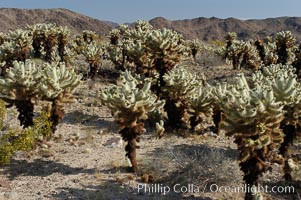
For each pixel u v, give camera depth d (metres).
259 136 7.10
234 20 134.75
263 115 6.99
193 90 12.40
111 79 21.66
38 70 10.82
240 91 7.36
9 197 7.77
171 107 12.48
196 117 12.46
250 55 25.94
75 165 9.64
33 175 9.05
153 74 13.57
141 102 8.89
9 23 106.69
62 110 11.34
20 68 10.45
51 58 24.30
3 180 8.67
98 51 21.34
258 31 126.19
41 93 10.70
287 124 8.65
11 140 11.01
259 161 7.21
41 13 120.19
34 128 10.41
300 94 8.33
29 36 22.75
